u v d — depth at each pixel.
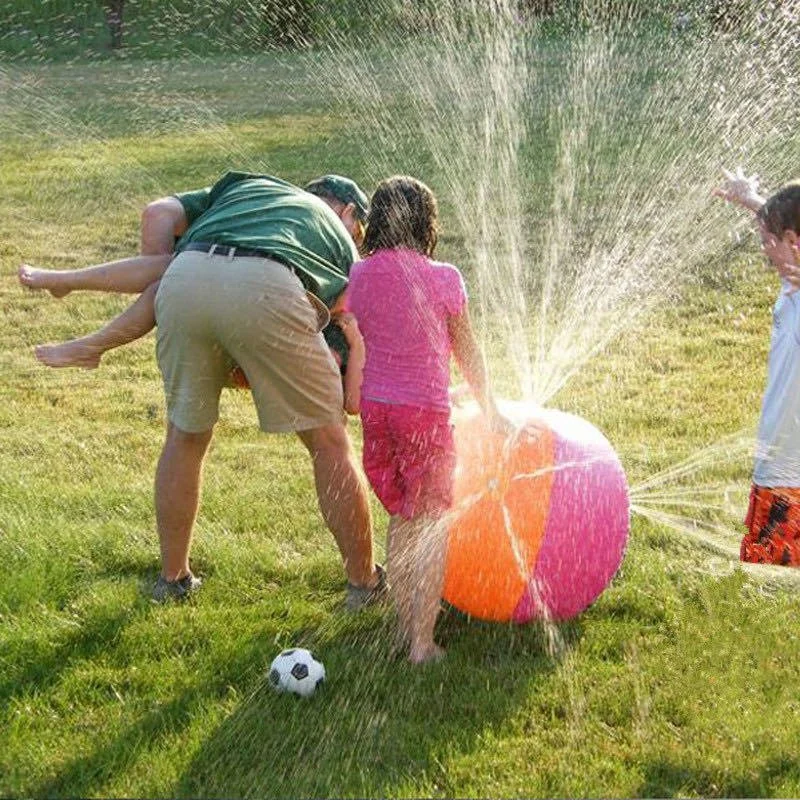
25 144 14.94
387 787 3.66
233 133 15.30
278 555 5.21
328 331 4.74
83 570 5.12
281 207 4.60
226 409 7.20
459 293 4.32
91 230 11.26
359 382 4.74
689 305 8.68
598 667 4.28
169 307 4.41
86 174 13.46
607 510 4.30
